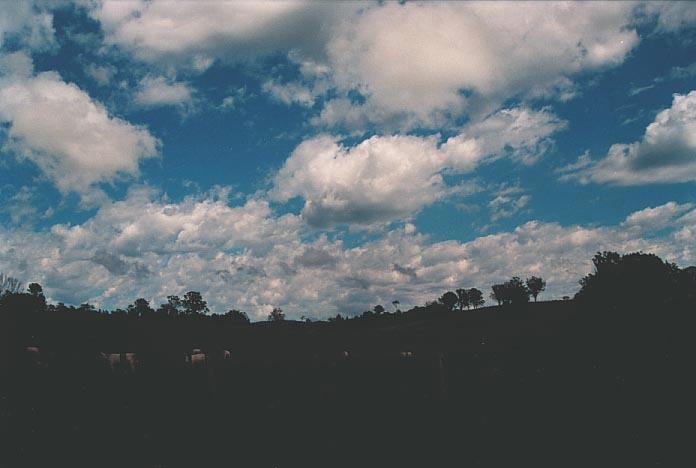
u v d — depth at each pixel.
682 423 12.98
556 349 22.91
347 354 23.14
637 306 25.53
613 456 11.73
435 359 19.19
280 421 16.48
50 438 13.38
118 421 15.49
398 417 16.72
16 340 23.77
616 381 17.70
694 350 19.06
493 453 12.94
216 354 20.33
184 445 14.06
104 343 28.58
